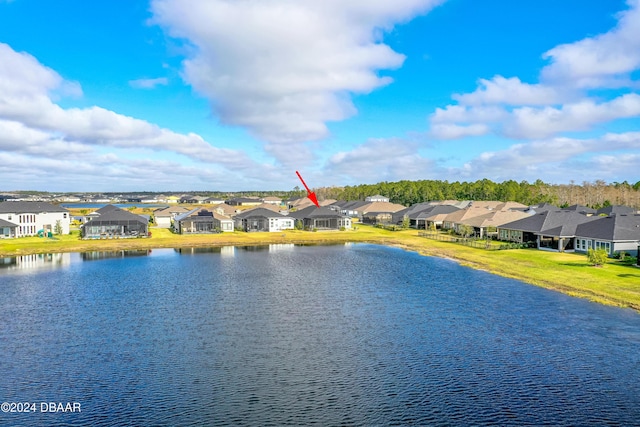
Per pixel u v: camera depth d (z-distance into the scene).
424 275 60.31
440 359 30.58
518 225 88.81
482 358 30.62
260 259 76.56
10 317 40.50
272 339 34.84
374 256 79.62
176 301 46.53
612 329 35.94
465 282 55.19
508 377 27.66
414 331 36.47
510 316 40.03
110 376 28.14
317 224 125.19
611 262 64.38
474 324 38.00
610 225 71.56
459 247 87.88
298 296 48.62
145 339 34.81
